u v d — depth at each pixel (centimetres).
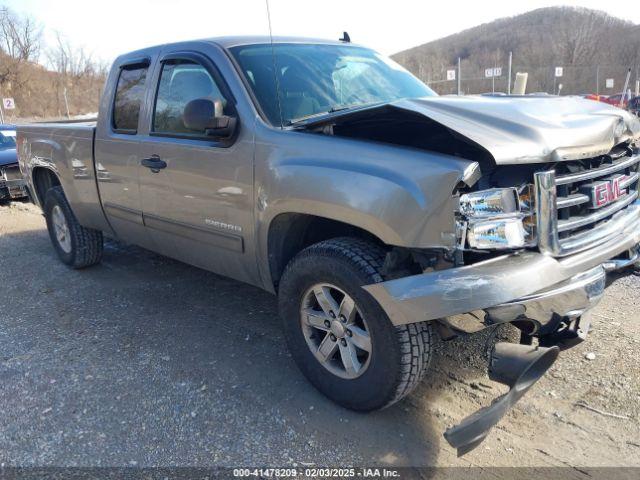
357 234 310
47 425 297
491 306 234
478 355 352
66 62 4919
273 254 326
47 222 580
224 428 289
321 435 281
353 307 281
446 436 229
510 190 251
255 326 411
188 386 330
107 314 445
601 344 354
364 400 284
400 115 276
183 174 368
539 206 254
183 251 405
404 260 264
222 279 515
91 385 335
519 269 242
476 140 240
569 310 261
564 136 262
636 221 321
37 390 332
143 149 403
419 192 241
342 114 290
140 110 413
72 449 277
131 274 541
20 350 385
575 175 273
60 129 511
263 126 319
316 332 313
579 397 304
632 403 295
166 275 534
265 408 305
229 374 343
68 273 554
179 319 429
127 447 277
